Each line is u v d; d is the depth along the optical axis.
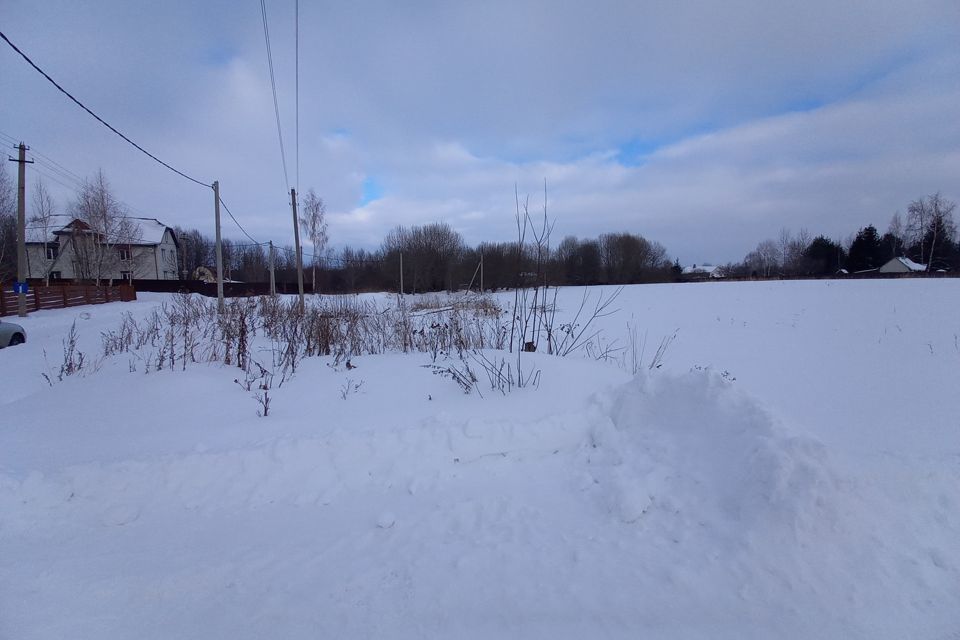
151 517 3.29
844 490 2.95
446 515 3.25
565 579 2.62
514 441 4.00
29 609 2.44
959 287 23.59
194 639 2.27
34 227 39.03
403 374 6.16
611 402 4.51
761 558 2.69
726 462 3.32
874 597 2.51
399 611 2.43
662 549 2.85
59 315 21.52
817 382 7.40
